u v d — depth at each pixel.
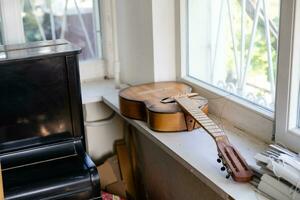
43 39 2.19
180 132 1.62
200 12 1.81
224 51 1.72
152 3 1.85
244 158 1.36
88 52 2.32
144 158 2.18
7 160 1.73
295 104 1.37
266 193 1.21
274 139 1.44
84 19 2.26
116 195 2.04
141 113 1.72
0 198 1.28
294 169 1.18
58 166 1.68
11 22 2.08
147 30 1.93
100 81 2.31
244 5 1.57
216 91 1.74
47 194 1.55
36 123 1.76
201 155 1.45
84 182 1.60
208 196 1.69
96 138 2.27
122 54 2.23
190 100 1.67
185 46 1.91
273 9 1.43
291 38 1.31
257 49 1.54
